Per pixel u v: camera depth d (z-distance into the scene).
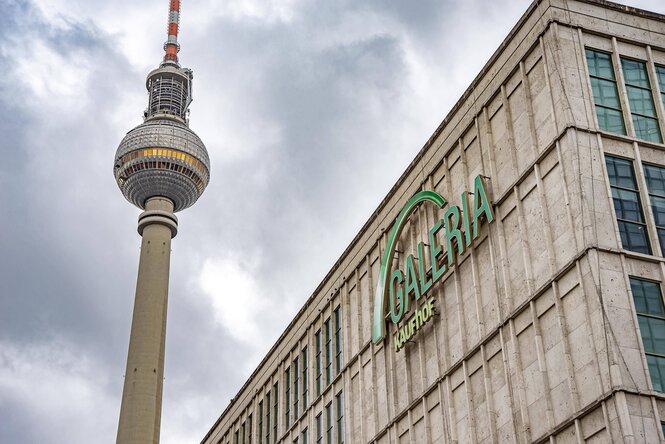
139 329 156.12
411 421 50.69
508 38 47.34
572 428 36.81
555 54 43.03
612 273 37.38
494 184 46.41
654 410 34.28
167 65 198.00
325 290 67.12
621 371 34.88
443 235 50.50
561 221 40.38
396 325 53.91
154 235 170.00
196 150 183.25
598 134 41.09
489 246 45.81
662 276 38.16
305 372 68.44
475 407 44.66
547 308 40.06
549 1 44.28
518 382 41.00
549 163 42.12
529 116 44.31
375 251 59.97
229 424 82.94
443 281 50.03
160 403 151.75
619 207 39.66
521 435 40.31
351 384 59.66
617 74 43.59
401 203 57.00
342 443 59.22
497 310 44.12
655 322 36.97
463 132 50.56
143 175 179.62
